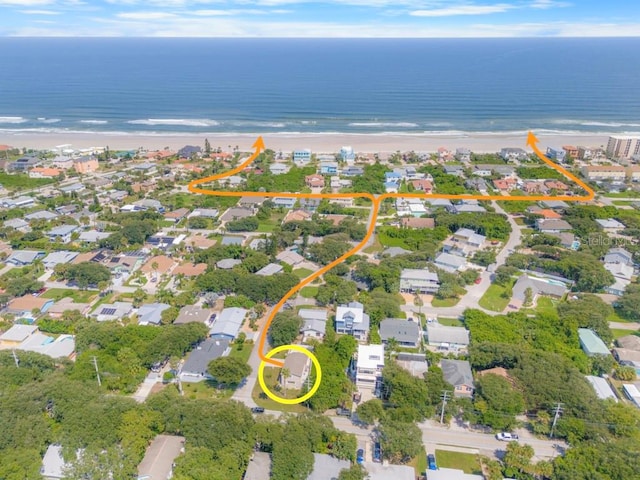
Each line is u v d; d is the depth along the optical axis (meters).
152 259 151.12
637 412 87.19
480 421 86.88
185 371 100.06
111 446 75.50
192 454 73.75
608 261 150.00
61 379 89.81
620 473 71.19
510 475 74.81
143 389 96.81
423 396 88.50
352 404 92.94
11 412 80.94
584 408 85.44
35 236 163.50
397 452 78.12
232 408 82.44
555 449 82.75
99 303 128.00
